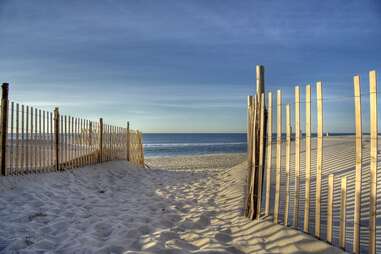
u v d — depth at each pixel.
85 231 4.83
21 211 5.64
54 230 4.83
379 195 5.08
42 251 3.97
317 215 3.75
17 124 7.64
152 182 10.10
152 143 76.56
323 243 3.54
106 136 13.00
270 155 4.77
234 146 57.53
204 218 5.39
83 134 11.14
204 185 9.23
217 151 43.66
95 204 6.66
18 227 4.82
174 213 5.89
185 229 4.88
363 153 8.42
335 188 6.13
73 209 6.07
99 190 8.40
